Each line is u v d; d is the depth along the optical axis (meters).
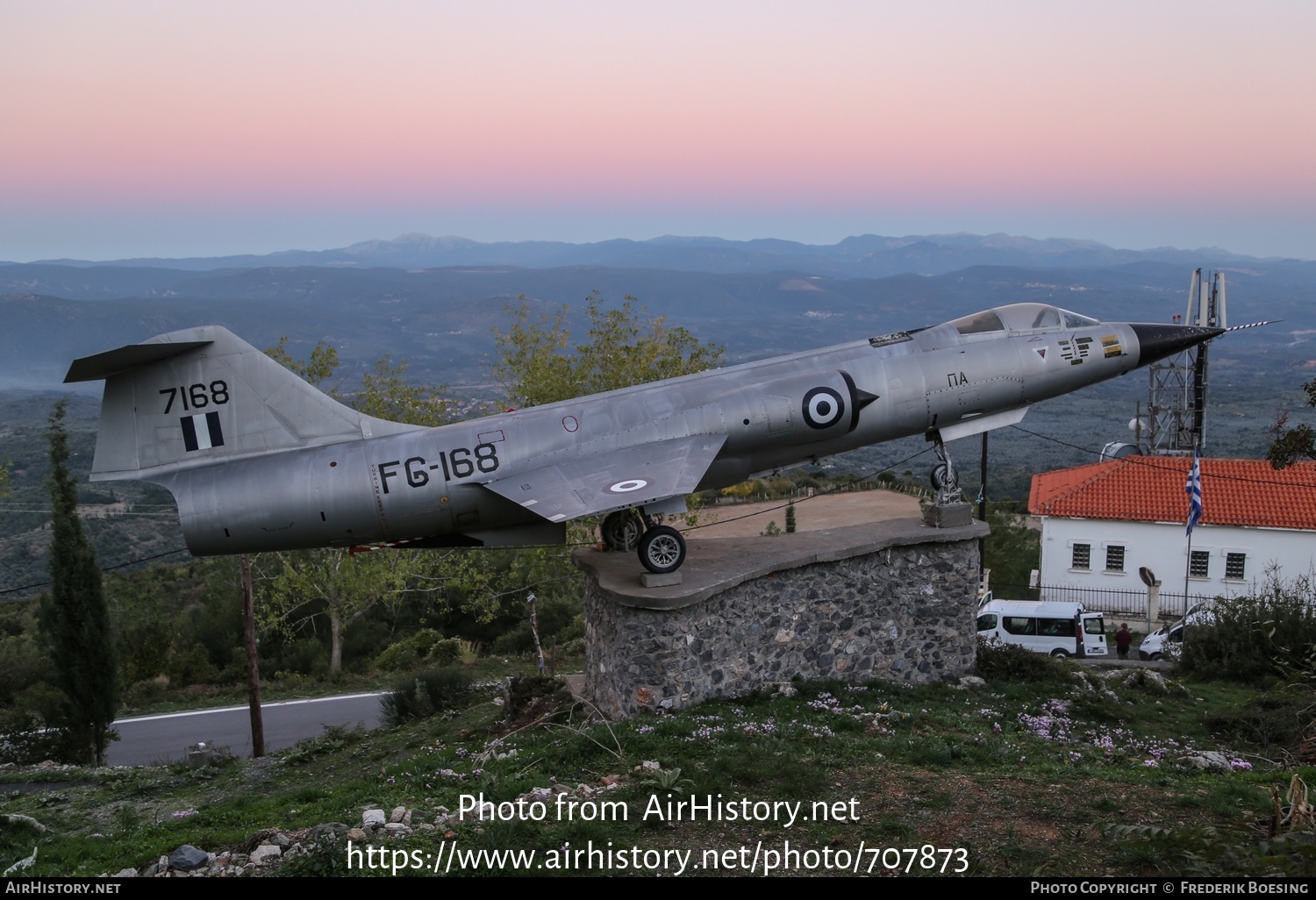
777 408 16.84
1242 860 8.19
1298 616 22.91
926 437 18.67
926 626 17.84
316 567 36.81
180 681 34.00
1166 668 24.33
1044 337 18.62
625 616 15.02
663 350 30.69
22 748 21.56
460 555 35.75
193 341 15.23
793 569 16.56
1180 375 45.12
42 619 23.88
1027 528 52.69
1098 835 9.49
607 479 15.18
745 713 14.75
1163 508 39.59
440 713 21.31
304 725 27.39
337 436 15.85
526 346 31.03
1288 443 16.91
